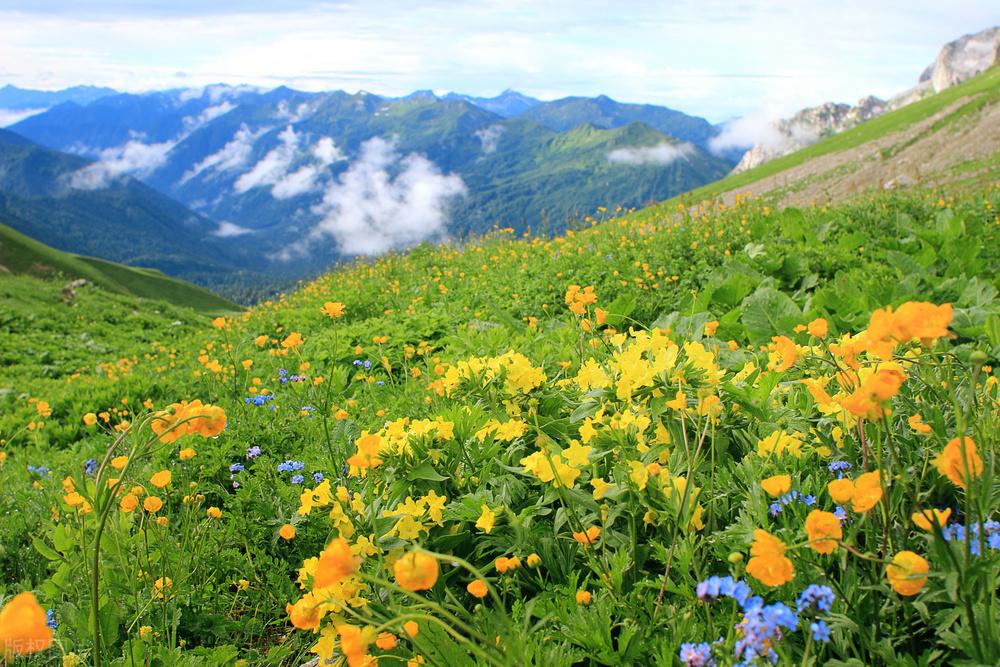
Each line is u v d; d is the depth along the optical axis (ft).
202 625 8.86
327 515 7.32
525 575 7.35
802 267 24.73
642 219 41.81
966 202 35.27
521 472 7.80
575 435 9.38
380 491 8.19
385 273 46.42
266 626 8.99
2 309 64.03
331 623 6.42
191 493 11.06
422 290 35.40
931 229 28.91
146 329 70.49
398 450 7.97
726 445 7.90
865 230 30.73
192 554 9.52
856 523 6.13
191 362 33.42
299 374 20.58
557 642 6.18
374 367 21.88
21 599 3.27
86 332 62.34
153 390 25.93
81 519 8.90
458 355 17.65
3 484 14.79
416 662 5.82
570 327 17.92
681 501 6.67
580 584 7.11
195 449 13.39
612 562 6.59
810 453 7.47
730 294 21.22
